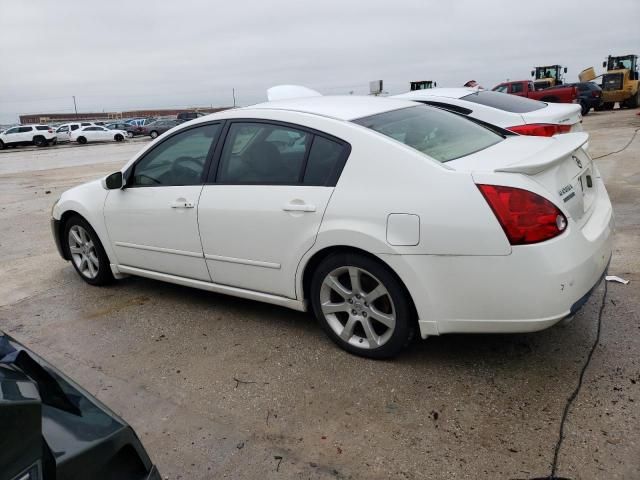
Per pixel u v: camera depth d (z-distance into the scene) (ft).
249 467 8.21
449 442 8.38
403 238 9.60
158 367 11.41
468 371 10.24
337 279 10.98
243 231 11.83
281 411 9.53
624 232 17.88
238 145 12.20
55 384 5.46
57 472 4.56
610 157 35.58
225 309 14.10
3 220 28.66
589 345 10.71
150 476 5.34
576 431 8.34
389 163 9.97
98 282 16.34
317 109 11.73
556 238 8.86
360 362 10.91
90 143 135.33
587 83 100.01
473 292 9.25
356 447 8.46
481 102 22.21
